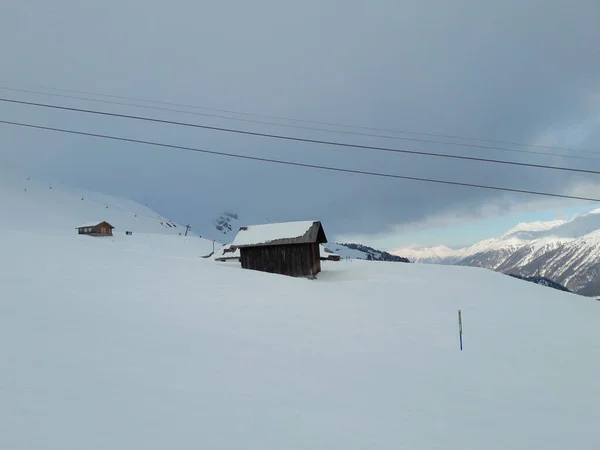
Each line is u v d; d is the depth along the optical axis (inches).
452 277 1779.0
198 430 261.7
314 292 983.0
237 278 1028.5
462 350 593.3
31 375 305.0
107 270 904.9
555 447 306.0
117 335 457.1
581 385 465.1
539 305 1133.1
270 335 572.1
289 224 1491.1
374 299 984.3
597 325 887.1
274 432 275.6
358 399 363.3
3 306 505.4
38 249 1020.5
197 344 472.1
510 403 392.8
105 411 267.4
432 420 334.0
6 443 211.0
